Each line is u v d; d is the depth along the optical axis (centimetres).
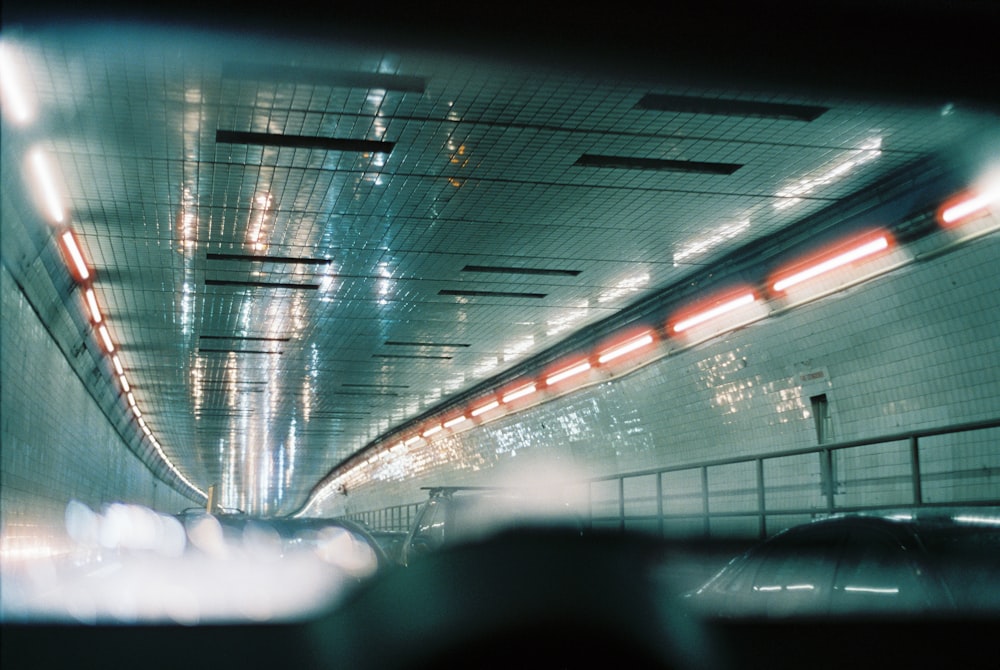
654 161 1410
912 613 680
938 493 1634
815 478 1934
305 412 4194
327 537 1310
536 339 2703
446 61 1066
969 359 1569
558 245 1831
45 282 1797
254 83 1138
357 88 1148
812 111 1224
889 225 1536
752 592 812
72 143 1323
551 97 1174
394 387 3519
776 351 1973
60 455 2289
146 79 1127
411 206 1595
